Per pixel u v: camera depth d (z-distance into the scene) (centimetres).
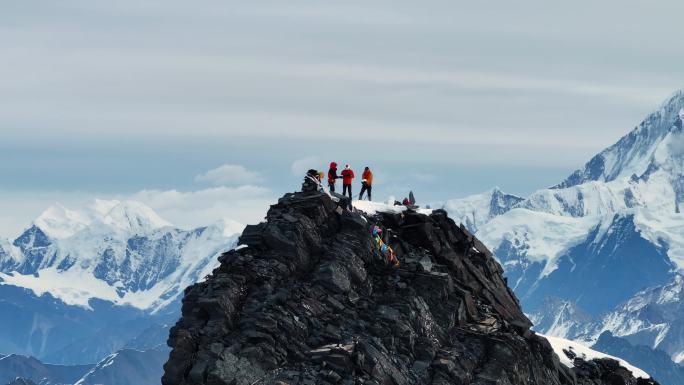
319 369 7962
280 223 8838
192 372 7862
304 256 8750
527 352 8888
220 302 8162
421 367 8338
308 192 9281
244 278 8450
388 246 9238
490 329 9000
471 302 9200
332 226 9081
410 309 8594
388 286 8838
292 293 8425
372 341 8275
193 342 8062
